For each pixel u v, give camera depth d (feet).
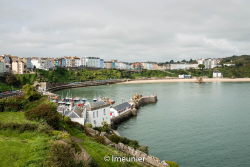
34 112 162.50
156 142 238.68
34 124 139.23
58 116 168.55
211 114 367.45
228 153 208.95
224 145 228.43
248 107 422.82
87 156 101.81
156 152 212.64
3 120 155.84
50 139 108.17
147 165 144.87
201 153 209.77
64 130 163.53
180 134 264.52
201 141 240.32
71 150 96.07
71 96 584.81
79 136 163.53
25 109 204.23
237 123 309.83
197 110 401.70
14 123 136.26
